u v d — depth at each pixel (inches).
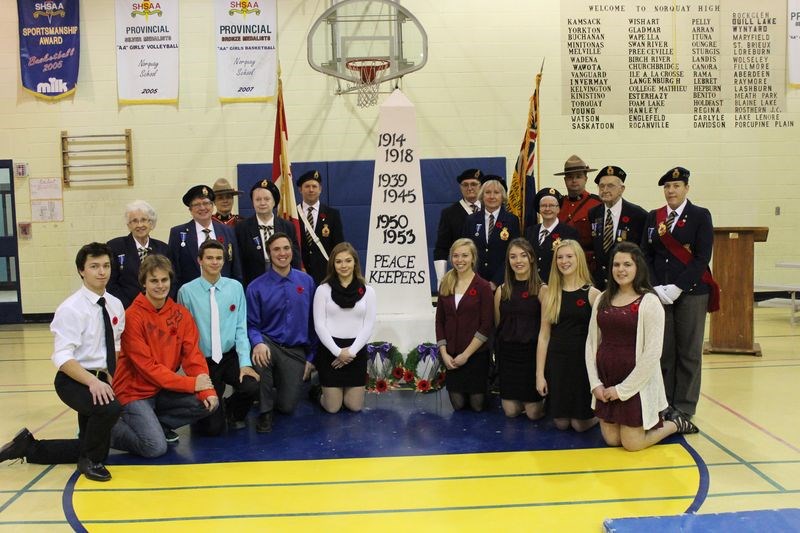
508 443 168.7
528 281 187.8
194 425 189.6
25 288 376.2
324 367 196.4
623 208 209.3
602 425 165.5
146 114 368.8
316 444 170.7
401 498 136.3
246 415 190.2
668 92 372.2
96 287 153.3
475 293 194.9
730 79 371.6
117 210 372.5
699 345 184.9
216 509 133.0
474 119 375.2
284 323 193.2
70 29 364.2
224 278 184.2
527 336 185.2
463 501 134.3
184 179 371.9
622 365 161.2
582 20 369.4
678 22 368.8
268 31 366.0
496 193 220.1
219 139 370.6
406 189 225.1
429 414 195.5
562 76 371.6
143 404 165.5
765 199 378.3
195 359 171.5
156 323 166.9
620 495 135.9
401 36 347.9
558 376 177.3
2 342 324.8
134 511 132.7
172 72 366.6
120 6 363.6
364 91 346.6
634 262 161.2
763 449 161.8
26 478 151.7
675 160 374.9
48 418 199.6
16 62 366.6
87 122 368.8
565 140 373.7
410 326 221.0
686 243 184.1
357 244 375.9
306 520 127.1
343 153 373.4
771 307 380.5
